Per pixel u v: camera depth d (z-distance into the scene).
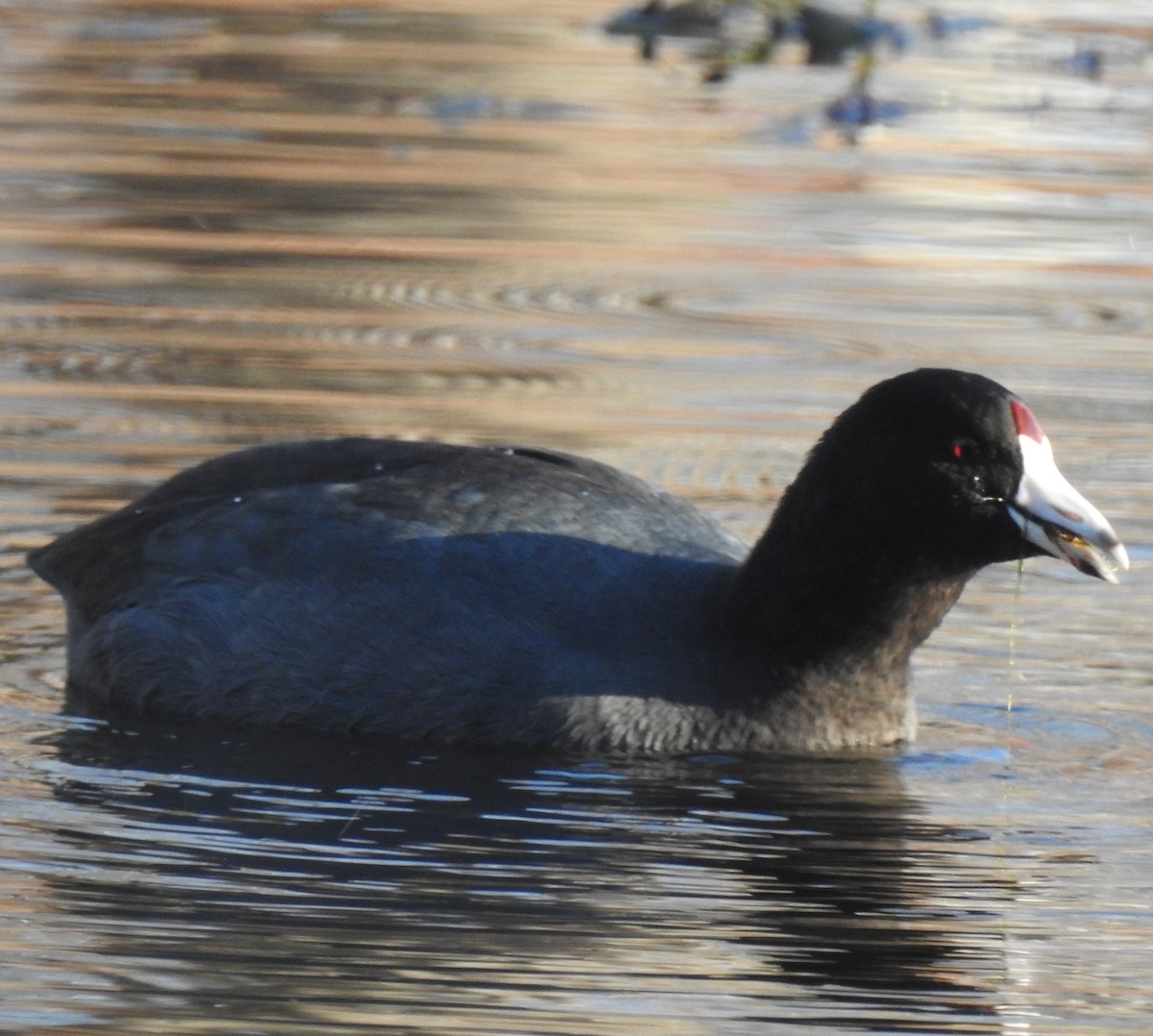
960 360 16.75
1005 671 11.30
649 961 7.73
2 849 8.66
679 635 10.13
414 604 10.16
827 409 15.49
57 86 25.23
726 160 22.83
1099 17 31.36
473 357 16.56
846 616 10.03
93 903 8.12
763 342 17.22
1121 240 20.42
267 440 14.24
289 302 17.91
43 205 20.44
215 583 10.50
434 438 14.38
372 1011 7.25
